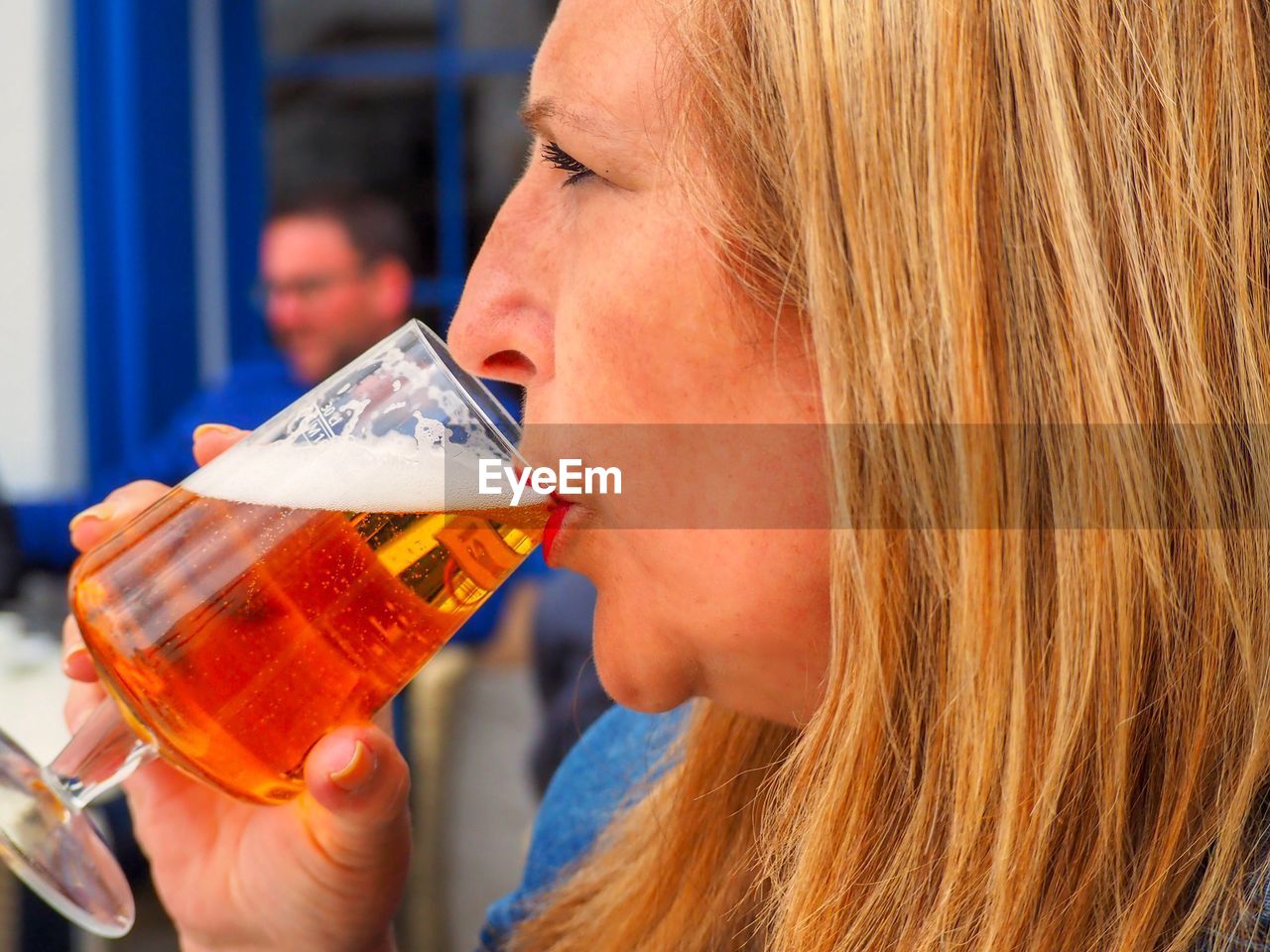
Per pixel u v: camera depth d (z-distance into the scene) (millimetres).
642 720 1153
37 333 4746
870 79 672
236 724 777
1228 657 693
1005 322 678
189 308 4930
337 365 4180
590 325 731
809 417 700
